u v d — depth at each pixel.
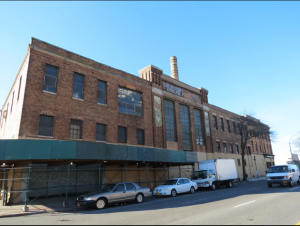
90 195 12.84
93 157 15.34
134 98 24.53
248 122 40.53
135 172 22.72
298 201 11.53
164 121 27.19
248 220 7.79
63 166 18.31
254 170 46.81
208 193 18.55
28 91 16.09
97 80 21.03
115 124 21.44
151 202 14.57
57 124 17.16
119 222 8.33
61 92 18.00
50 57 17.95
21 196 15.52
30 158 12.86
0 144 12.41
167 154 21.61
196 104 33.53
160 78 28.33
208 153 33.06
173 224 7.59
